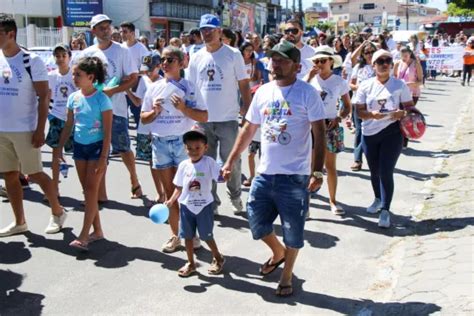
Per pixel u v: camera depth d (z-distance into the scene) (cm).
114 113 705
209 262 539
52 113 725
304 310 441
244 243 588
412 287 461
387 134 625
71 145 773
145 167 926
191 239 505
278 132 445
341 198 753
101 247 576
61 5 3177
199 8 4025
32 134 586
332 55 648
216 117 629
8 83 570
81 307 450
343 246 577
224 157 644
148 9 3553
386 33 1562
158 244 586
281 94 446
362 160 969
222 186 807
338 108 694
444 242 560
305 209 452
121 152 727
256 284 490
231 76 625
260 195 461
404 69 977
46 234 611
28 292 476
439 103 1752
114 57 688
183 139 506
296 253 460
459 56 2517
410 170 902
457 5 5053
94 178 558
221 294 471
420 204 716
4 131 576
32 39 2747
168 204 509
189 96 553
